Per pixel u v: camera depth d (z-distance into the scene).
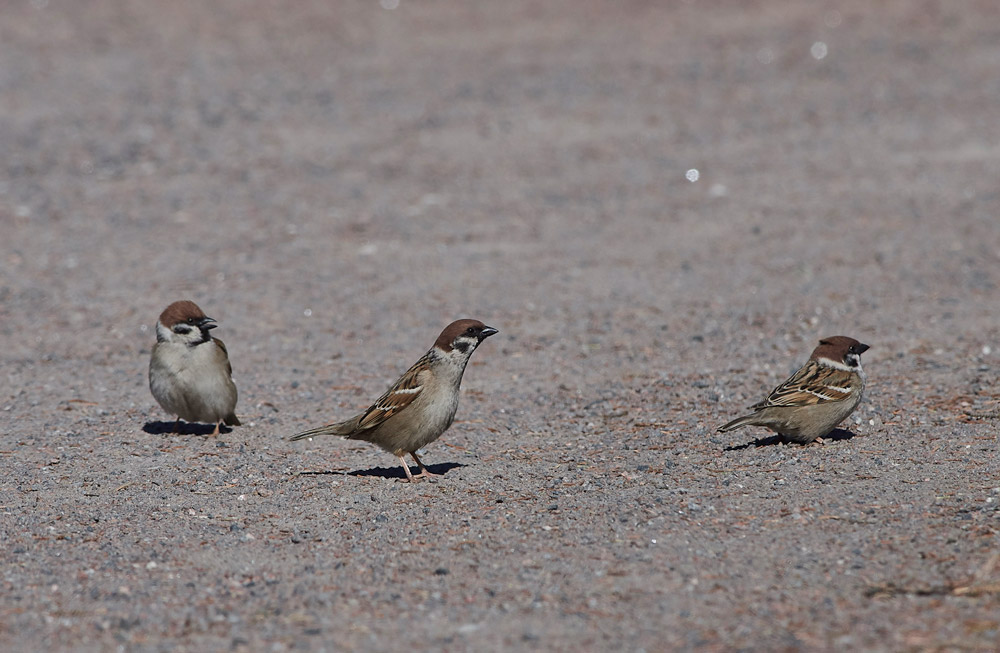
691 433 11.38
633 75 30.89
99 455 10.96
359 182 23.34
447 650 6.65
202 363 11.17
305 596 7.50
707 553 7.96
